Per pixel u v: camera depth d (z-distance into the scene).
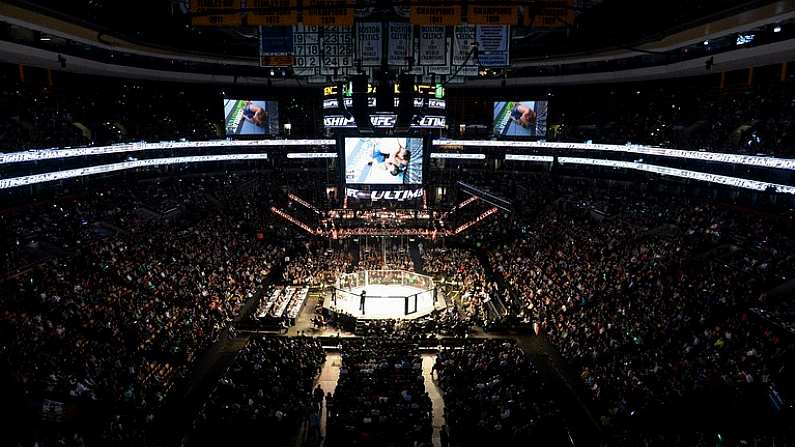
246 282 44.25
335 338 36.84
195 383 29.53
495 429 23.59
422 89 48.78
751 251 38.22
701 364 26.77
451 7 22.53
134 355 29.92
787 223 39.34
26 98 48.97
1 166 42.75
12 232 38.84
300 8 20.28
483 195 48.69
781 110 46.34
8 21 31.06
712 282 34.47
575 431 25.14
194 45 48.00
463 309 41.12
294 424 25.28
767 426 21.16
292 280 46.78
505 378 28.30
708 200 49.38
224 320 37.59
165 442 23.83
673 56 46.56
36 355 25.89
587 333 33.50
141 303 34.91
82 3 32.53
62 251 39.19
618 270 40.53
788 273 32.72
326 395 29.72
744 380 24.00
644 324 32.28
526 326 37.62
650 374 27.17
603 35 43.94
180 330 33.53
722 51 40.78
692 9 30.64
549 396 28.30
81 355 27.56
